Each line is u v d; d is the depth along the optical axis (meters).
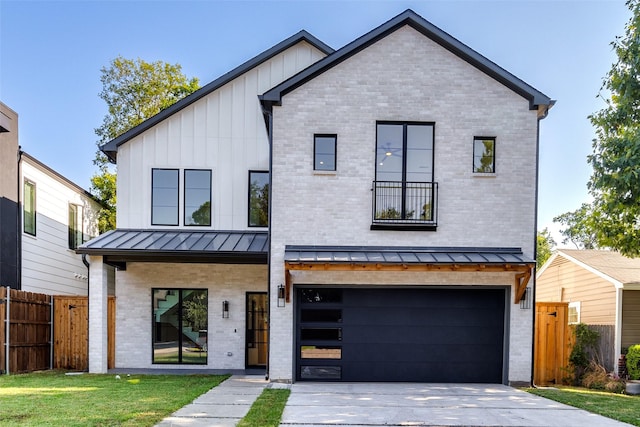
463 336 9.84
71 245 15.76
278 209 9.79
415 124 10.03
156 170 12.28
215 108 12.42
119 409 6.50
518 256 9.51
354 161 9.88
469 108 10.00
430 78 10.02
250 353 11.90
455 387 9.20
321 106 9.92
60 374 10.53
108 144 12.15
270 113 9.94
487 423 6.34
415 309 9.88
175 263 11.97
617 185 8.78
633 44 8.80
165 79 20.89
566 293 15.16
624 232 9.81
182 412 6.52
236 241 11.23
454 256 9.41
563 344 10.92
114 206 18.70
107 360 11.26
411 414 6.77
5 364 10.45
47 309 12.00
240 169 12.34
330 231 9.80
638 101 9.05
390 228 9.79
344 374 9.73
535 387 9.39
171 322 11.91
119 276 11.87
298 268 9.09
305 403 7.44
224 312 11.86
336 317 9.85
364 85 9.97
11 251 12.12
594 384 10.30
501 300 9.91
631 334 12.24
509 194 9.91
